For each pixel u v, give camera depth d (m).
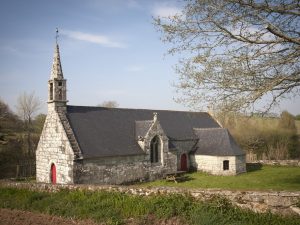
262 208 13.27
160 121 35.12
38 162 28.64
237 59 11.38
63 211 15.34
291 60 11.17
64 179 24.95
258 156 47.22
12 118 50.31
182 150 34.53
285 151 46.12
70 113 27.50
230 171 32.03
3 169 35.84
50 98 27.19
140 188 16.08
